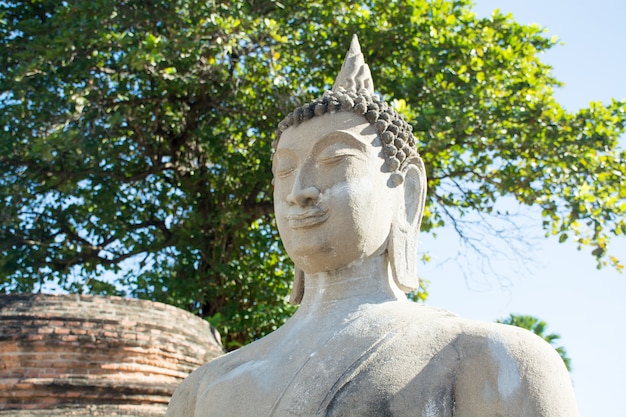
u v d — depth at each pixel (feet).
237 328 55.31
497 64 55.42
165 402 35.68
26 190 54.39
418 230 18.92
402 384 15.11
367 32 56.90
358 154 18.17
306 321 17.48
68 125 53.26
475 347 15.53
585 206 52.13
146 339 36.70
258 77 57.52
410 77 54.90
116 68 54.24
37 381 34.27
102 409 34.22
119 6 53.57
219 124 60.49
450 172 56.29
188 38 51.55
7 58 55.98
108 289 56.13
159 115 57.16
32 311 36.35
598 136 52.95
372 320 16.48
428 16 58.80
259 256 59.93
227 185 59.06
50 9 59.67
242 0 53.83
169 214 60.59
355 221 17.70
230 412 16.14
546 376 15.14
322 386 15.40
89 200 58.34
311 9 57.67
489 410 14.96
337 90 19.21
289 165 18.57
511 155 53.93
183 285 55.36
